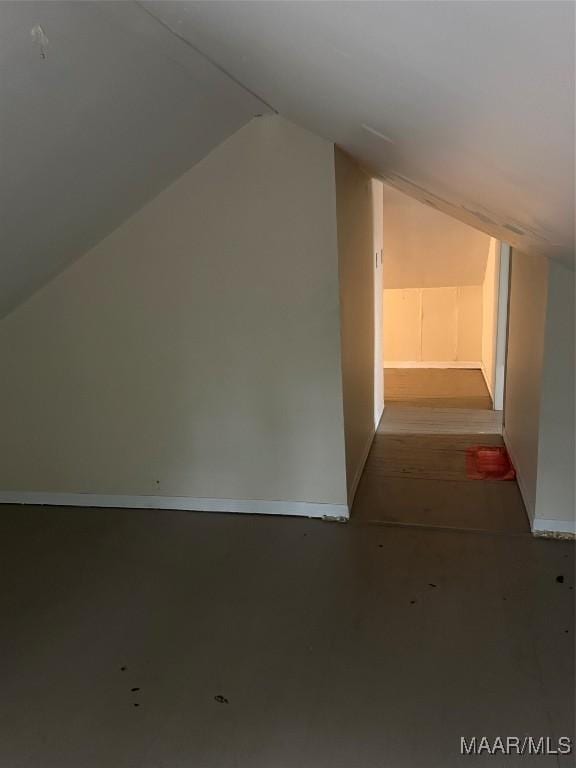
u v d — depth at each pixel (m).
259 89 2.05
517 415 3.30
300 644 1.98
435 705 1.70
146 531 2.84
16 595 2.33
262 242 2.65
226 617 2.15
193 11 1.30
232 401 2.87
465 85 0.97
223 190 2.63
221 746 1.59
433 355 6.61
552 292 2.40
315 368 2.74
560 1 0.61
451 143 1.38
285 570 2.45
